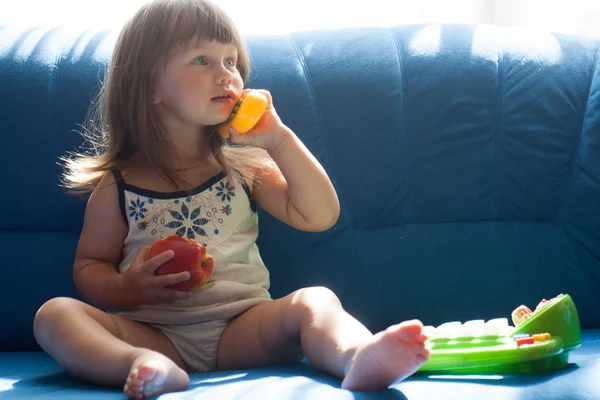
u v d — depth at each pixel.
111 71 1.42
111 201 1.37
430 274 1.55
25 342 1.50
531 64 1.63
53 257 1.52
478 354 1.03
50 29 1.67
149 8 1.38
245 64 1.46
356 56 1.64
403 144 1.59
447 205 1.58
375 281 1.54
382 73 1.62
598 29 1.96
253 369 1.18
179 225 1.35
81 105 1.56
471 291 1.54
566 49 1.66
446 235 1.57
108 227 1.37
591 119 1.58
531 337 1.05
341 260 1.55
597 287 1.55
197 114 1.32
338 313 1.10
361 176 1.58
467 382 1.00
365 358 0.93
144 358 0.98
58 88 1.57
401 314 1.54
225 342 1.28
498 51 1.65
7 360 1.37
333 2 1.99
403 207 1.58
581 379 0.96
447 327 1.12
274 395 0.90
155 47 1.34
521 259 1.56
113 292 1.27
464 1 1.99
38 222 1.53
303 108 1.59
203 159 1.44
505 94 1.61
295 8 1.98
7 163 1.53
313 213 1.35
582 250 1.56
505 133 1.59
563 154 1.59
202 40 1.33
